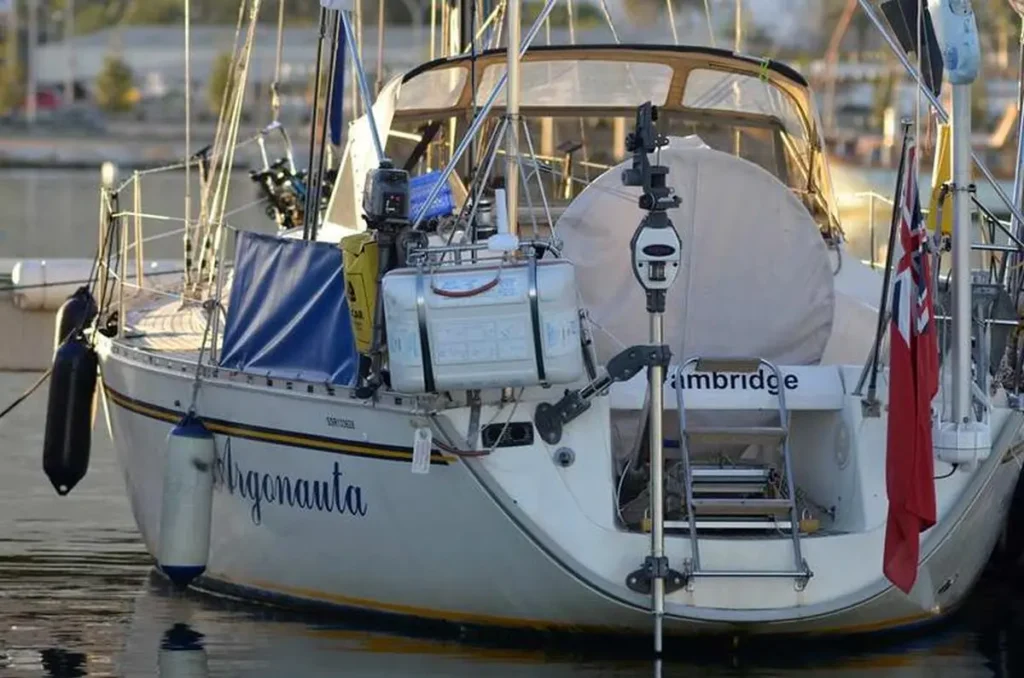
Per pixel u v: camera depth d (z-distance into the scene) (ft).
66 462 93.30
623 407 68.69
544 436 66.90
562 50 83.10
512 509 66.33
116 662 71.26
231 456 77.92
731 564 66.18
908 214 64.18
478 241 71.10
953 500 69.82
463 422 66.80
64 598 83.10
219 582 82.38
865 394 69.10
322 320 73.31
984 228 81.82
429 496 68.54
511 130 69.26
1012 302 77.71
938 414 67.97
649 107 64.03
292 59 460.96
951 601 74.84
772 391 69.46
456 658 70.18
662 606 65.67
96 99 646.33
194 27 649.61
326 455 72.59
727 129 88.48
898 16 75.15
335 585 75.15
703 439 68.49
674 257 63.72
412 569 71.10
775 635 68.90
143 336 90.22
